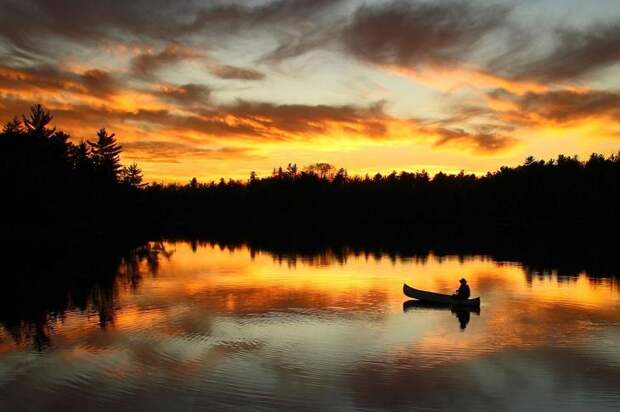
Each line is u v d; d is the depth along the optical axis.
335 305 28.05
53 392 15.60
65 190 77.19
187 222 154.75
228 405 14.62
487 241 76.44
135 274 41.59
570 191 114.12
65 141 90.88
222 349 19.69
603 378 16.80
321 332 22.20
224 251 63.69
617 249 62.53
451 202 144.38
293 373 17.09
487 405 14.74
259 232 107.44
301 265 47.84
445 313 26.00
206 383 16.22
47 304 28.58
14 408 14.53
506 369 17.62
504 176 136.00
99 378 16.69
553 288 33.97
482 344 20.47
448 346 20.22
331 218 158.75
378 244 72.75
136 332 22.17
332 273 41.94
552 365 18.05
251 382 16.30
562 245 68.88
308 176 170.62
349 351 19.48
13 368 17.66
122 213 101.50
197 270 44.34
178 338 21.19
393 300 29.55
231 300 29.61
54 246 66.75
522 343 20.66
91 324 23.67
